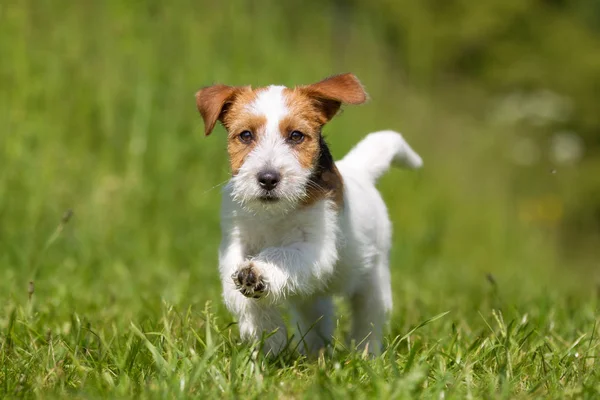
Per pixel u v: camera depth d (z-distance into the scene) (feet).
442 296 31.19
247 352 18.93
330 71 55.16
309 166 20.40
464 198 59.98
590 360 20.25
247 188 19.60
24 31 44.93
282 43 53.21
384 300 23.39
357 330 23.43
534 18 102.01
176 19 49.06
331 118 21.61
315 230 20.35
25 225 37.65
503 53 98.94
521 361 19.66
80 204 40.47
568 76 95.40
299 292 20.25
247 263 19.20
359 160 24.61
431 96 81.61
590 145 91.81
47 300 26.35
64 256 35.78
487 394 17.02
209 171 44.32
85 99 44.80
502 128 81.15
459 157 66.03
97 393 16.80
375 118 55.36
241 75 48.73
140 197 41.96
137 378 18.15
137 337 21.22
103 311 25.59
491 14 99.76
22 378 17.84
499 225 58.75
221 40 50.11
